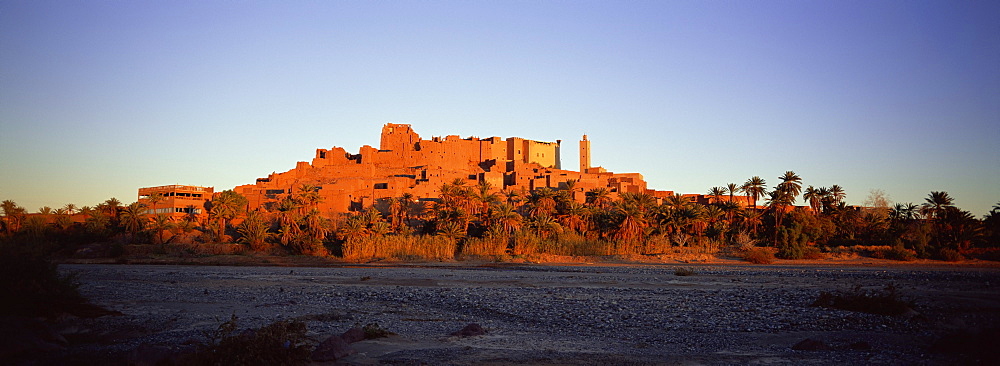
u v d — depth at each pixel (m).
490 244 100.19
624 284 51.69
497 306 35.78
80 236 109.81
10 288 27.28
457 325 28.98
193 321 29.67
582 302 37.22
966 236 98.31
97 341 24.06
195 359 19.06
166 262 94.06
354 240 104.31
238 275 64.94
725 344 23.61
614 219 110.31
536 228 110.00
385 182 154.88
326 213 134.12
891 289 33.09
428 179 159.38
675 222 112.56
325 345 20.52
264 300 39.94
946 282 50.56
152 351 19.47
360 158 191.12
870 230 119.56
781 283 51.53
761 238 113.69
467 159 189.12
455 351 21.61
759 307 33.50
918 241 99.12
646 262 91.38
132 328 27.12
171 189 143.75
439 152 186.88
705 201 154.38
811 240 111.62
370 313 33.34
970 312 31.02
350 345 22.27
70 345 23.03
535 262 92.31
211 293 44.28
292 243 107.44
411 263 91.94
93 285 50.69
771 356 20.78
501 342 24.17
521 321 30.98
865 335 25.14
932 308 32.19
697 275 61.72
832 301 34.50
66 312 28.86
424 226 116.00
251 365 18.61
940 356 20.05
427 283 53.94
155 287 49.22
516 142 191.62
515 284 52.34
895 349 21.80
